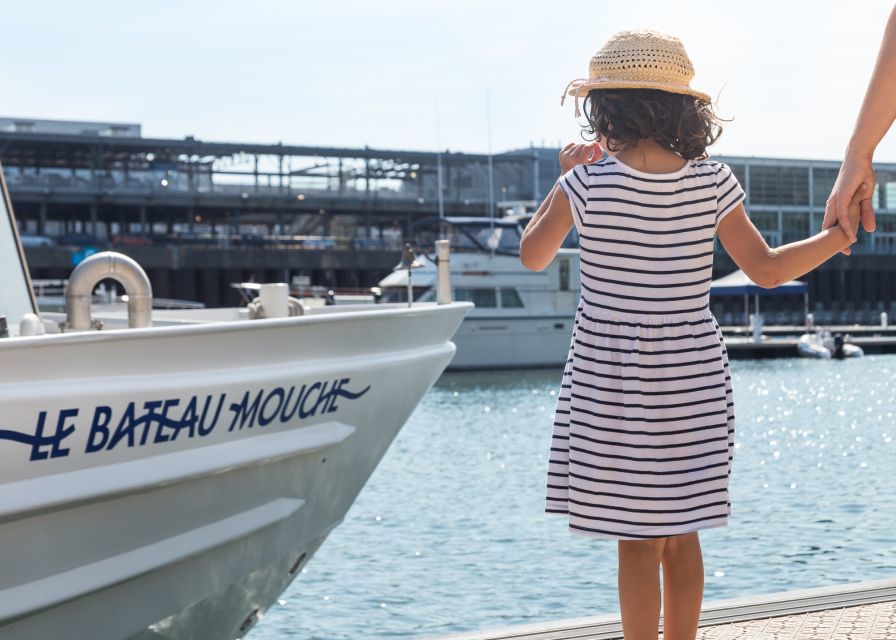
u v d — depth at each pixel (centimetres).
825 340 3800
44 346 281
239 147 5916
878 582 432
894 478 1304
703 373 246
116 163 6278
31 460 286
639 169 245
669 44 246
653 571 256
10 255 507
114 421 301
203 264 5406
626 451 242
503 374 3070
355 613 737
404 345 412
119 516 314
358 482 413
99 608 325
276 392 348
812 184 6444
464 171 6438
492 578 830
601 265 246
